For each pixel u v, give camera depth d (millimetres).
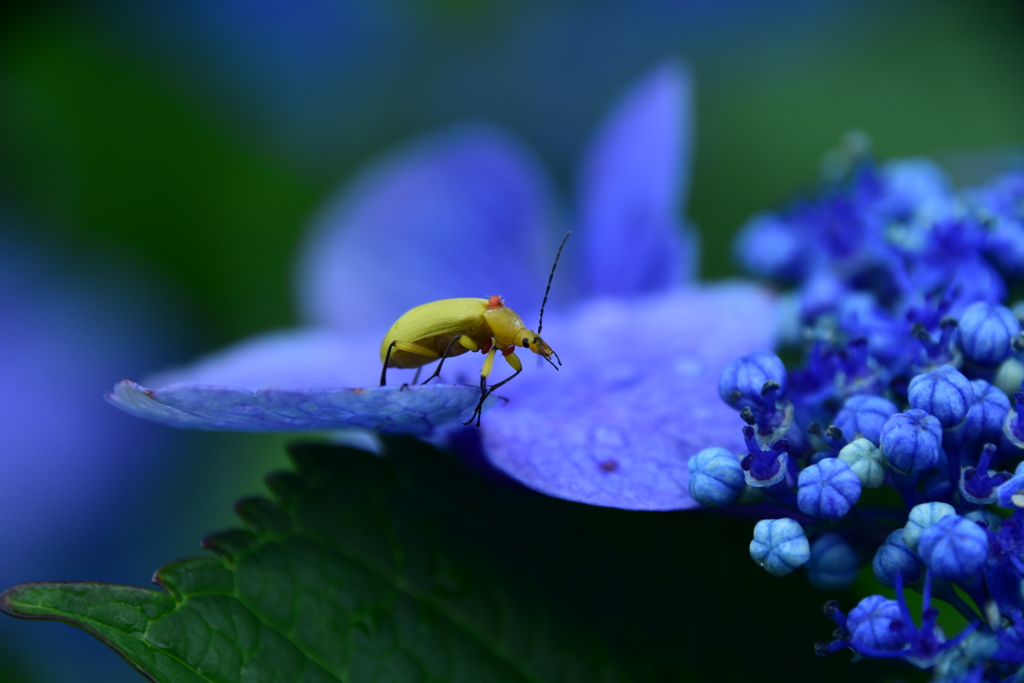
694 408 140
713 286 152
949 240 143
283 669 133
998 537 125
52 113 236
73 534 237
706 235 250
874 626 124
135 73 240
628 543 142
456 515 141
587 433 139
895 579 126
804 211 157
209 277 245
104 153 238
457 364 147
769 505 137
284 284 245
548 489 135
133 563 237
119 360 243
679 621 140
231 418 130
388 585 138
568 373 145
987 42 254
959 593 133
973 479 127
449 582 139
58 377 240
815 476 128
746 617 140
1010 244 142
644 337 149
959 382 129
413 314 139
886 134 254
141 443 242
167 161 241
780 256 159
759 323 148
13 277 242
